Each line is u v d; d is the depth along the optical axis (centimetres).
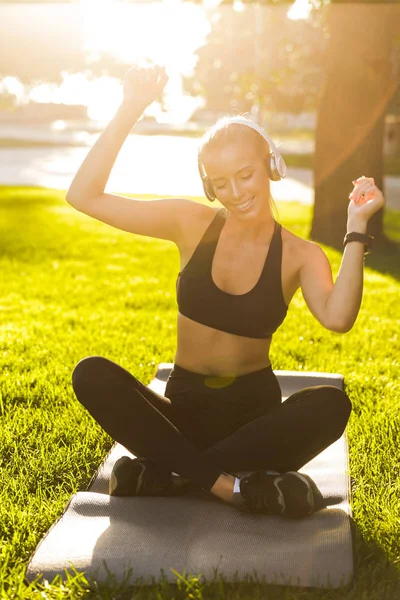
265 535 279
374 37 1295
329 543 272
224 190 290
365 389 523
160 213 309
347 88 1331
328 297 284
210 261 300
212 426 311
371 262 1220
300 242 300
